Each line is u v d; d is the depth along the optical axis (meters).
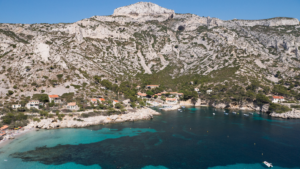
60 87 159.88
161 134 112.12
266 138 108.69
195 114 165.12
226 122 139.62
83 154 85.62
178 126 128.00
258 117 156.00
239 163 82.19
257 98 179.25
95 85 179.38
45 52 182.12
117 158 83.06
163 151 90.69
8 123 111.00
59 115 122.81
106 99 161.38
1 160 78.75
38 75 161.75
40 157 81.94
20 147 90.50
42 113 121.88
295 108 158.62
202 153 90.00
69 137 103.75
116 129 118.88
